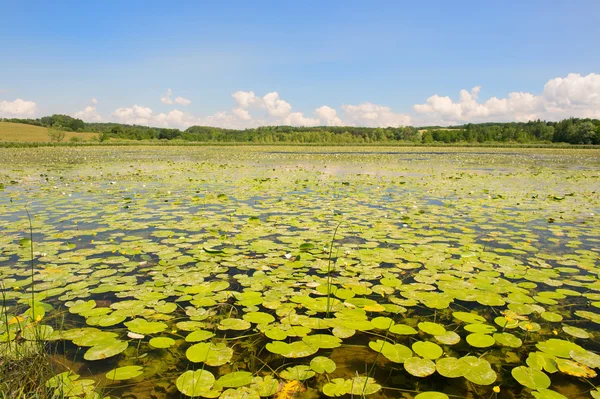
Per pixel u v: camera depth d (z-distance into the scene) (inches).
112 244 170.4
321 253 161.8
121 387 75.8
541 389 74.0
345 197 311.4
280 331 94.9
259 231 196.9
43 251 159.0
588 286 127.0
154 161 784.3
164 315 104.7
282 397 71.9
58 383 73.4
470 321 102.0
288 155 1099.3
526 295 119.6
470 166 705.0
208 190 346.3
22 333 91.4
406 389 76.4
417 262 151.2
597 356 86.0
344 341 94.7
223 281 129.3
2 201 279.3
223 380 76.1
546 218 235.3
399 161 856.3
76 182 404.2
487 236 193.2
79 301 112.3
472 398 74.3
